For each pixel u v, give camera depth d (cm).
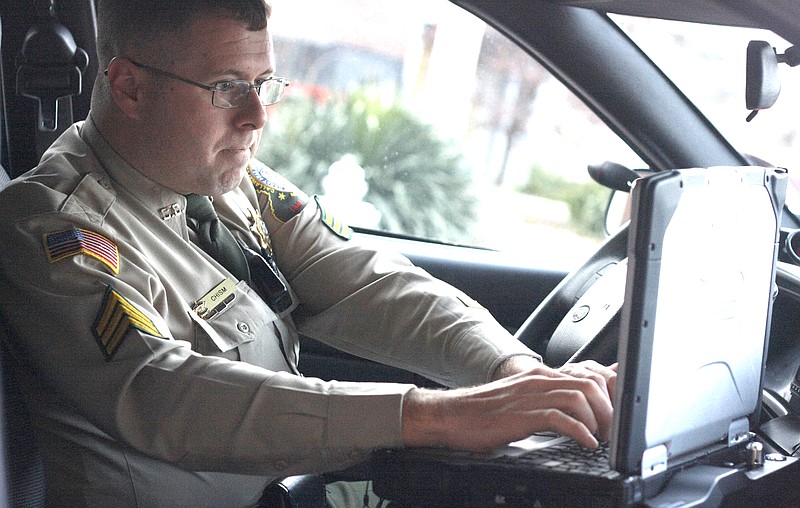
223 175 161
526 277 225
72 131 167
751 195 123
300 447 130
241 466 134
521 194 611
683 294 111
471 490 115
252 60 156
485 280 225
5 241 144
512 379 131
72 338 138
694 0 166
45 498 148
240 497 158
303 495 157
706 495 113
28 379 148
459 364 168
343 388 133
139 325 138
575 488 109
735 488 119
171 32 152
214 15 152
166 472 149
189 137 156
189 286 159
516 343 169
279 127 586
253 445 131
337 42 618
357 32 617
